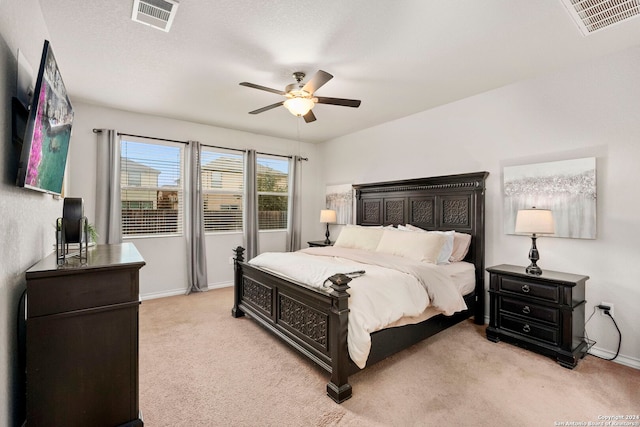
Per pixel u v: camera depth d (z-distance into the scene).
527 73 2.99
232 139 5.12
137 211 4.34
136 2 1.95
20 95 1.56
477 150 3.56
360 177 5.19
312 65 2.81
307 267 2.77
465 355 2.67
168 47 2.51
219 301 4.22
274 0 1.93
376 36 2.33
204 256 4.71
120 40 2.41
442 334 3.14
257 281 3.23
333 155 5.80
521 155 3.19
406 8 2.00
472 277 3.36
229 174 5.14
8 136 1.41
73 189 3.83
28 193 1.69
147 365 2.48
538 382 2.24
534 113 3.09
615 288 2.60
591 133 2.73
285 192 5.86
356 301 2.19
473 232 3.53
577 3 1.95
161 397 2.05
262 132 5.32
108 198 3.97
